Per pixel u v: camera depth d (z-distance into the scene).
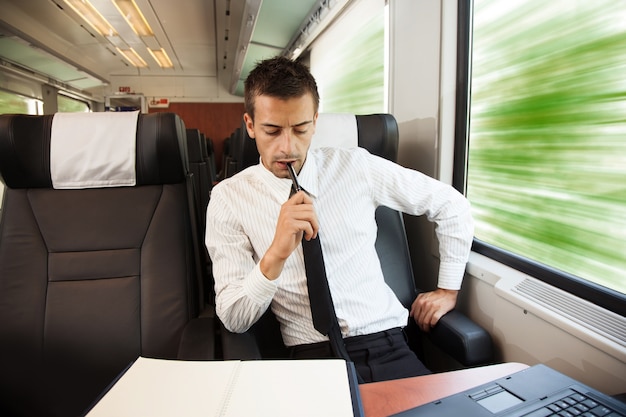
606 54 0.99
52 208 1.28
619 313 0.96
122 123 1.29
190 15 4.97
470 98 1.54
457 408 0.58
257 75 0.91
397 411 0.61
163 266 1.29
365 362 1.06
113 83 9.22
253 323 1.12
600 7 1.01
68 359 1.22
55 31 5.39
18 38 4.20
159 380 0.62
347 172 1.21
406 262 1.40
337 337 1.01
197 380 0.62
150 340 1.24
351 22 3.14
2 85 4.54
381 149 1.49
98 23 5.17
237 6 4.28
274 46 4.80
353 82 3.24
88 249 1.28
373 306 1.14
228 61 7.84
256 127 0.95
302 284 1.08
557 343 1.02
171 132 1.26
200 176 2.94
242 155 1.37
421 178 1.27
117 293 1.26
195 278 1.35
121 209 1.31
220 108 9.72
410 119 1.84
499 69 1.38
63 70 5.82
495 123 1.41
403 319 1.20
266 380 0.62
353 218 1.17
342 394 0.58
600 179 1.02
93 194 1.31
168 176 1.34
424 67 1.70
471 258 1.42
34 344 1.20
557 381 0.65
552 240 1.17
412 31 1.80
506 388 0.63
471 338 1.09
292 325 1.11
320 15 3.28
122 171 1.30
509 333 1.19
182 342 1.06
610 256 1.00
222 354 1.09
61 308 1.23
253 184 1.14
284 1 3.14
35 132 1.26
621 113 0.96
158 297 1.26
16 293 1.21
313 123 0.95
